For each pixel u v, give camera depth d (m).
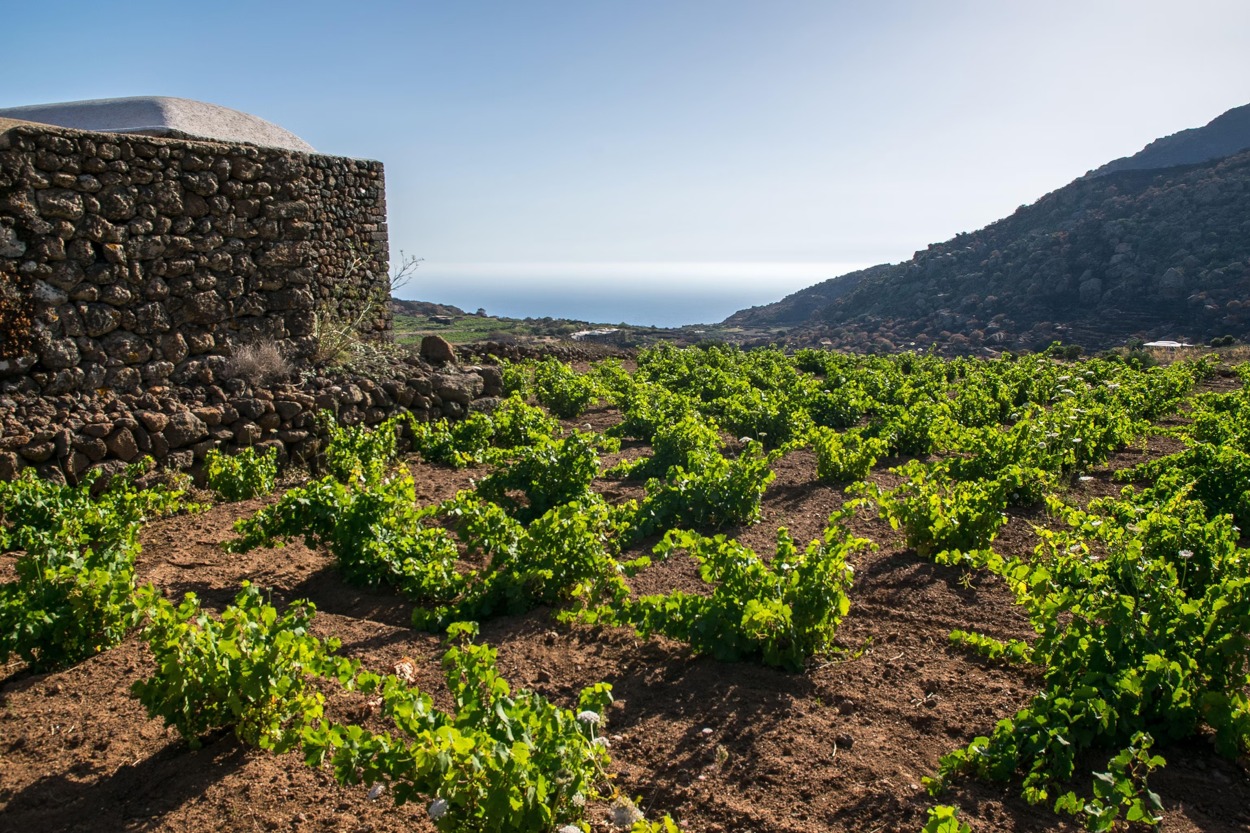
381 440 9.68
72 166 8.65
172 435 8.60
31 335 8.25
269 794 3.69
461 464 10.22
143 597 4.97
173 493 7.81
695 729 4.30
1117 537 5.50
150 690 3.91
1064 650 4.25
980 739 3.79
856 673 4.88
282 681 3.84
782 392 16.28
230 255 10.36
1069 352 31.55
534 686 4.77
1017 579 5.13
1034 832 3.40
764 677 4.83
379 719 4.33
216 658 3.85
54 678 4.77
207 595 6.03
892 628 5.56
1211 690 3.98
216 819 3.53
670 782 3.87
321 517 6.38
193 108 16.05
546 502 8.18
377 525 6.27
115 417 8.30
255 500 8.49
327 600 6.09
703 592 6.34
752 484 7.96
